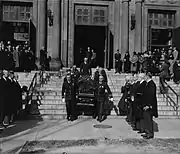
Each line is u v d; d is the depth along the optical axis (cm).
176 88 1515
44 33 1988
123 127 977
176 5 2147
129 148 709
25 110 1125
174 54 1881
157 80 1606
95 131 904
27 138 802
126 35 2069
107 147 713
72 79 1105
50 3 2012
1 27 2016
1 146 714
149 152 676
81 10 2081
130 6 2095
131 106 1006
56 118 1121
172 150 695
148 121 841
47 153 654
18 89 1020
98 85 1106
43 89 1403
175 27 2169
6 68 1551
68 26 2033
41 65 1839
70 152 663
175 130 947
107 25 2083
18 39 2100
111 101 1231
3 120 963
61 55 2011
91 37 2652
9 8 2031
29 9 2055
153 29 2188
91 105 1142
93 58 1873
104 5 2100
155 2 2125
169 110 1246
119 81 1563
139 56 1872
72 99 1081
